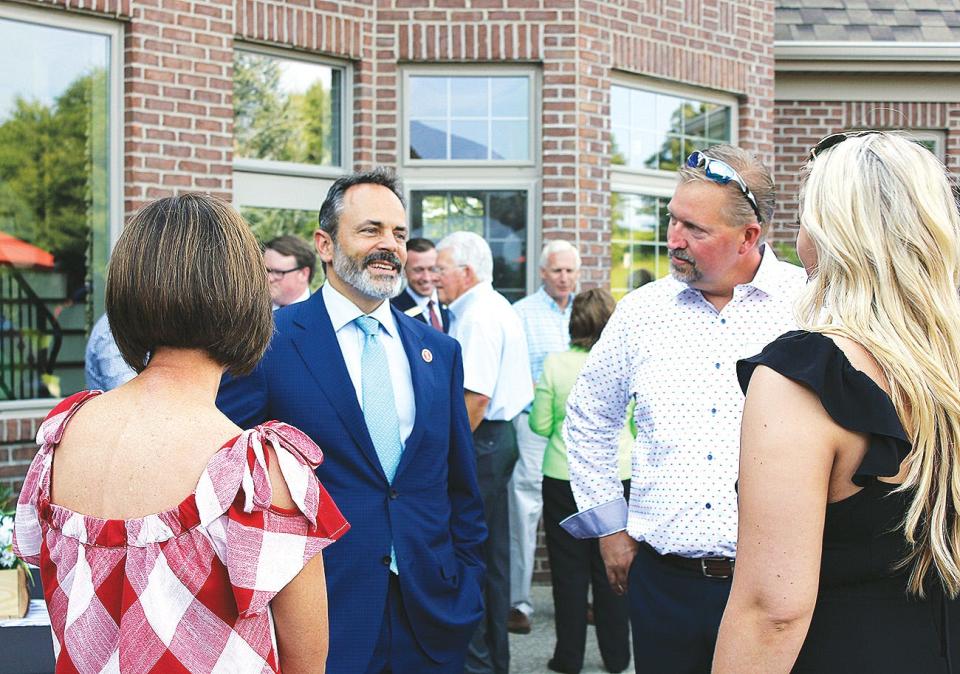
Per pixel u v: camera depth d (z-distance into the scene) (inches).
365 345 116.3
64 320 225.8
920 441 62.3
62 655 59.4
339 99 263.6
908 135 71.4
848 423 61.9
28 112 218.4
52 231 223.0
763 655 62.0
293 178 255.8
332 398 110.5
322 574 62.2
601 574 199.2
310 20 251.0
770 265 113.0
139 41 224.1
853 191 65.6
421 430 114.3
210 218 63.7
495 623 190.7
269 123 252.2
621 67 277.3
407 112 268.2
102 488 59.7
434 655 112.0
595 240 271.6
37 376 223.0
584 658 211.2
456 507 121.0
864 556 63.6
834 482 63.2
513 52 265.9
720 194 108.2
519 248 273.1
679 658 109.1
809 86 348.2
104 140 226.2
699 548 107.0
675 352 112.9
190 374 62.9
